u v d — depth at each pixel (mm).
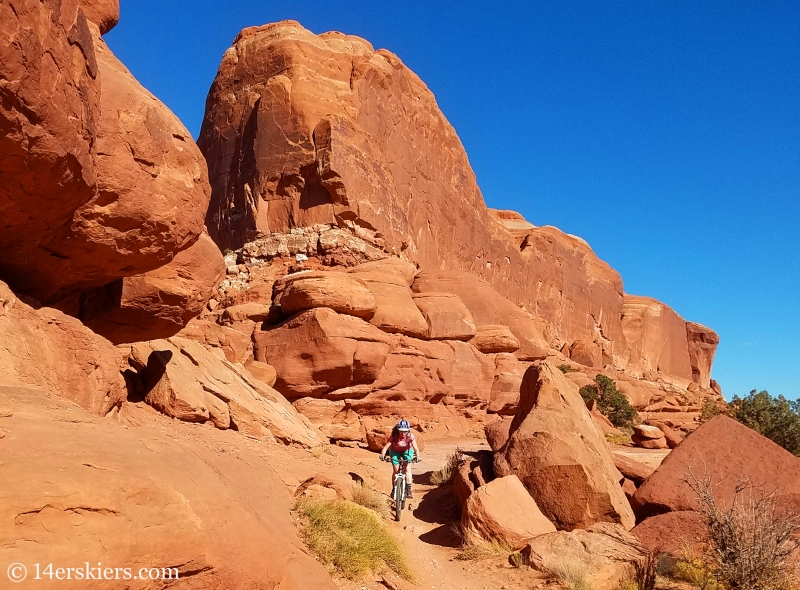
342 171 34844
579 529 8078
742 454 9109
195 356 12227
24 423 3883
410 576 6754
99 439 4141
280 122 37375
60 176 5645
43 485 3191
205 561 3594
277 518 5500
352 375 21562
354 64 41438
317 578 4613
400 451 10117
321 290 21969
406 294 26875
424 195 47812
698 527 8219
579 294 75625
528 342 35594
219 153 41062
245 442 10938
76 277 7859
